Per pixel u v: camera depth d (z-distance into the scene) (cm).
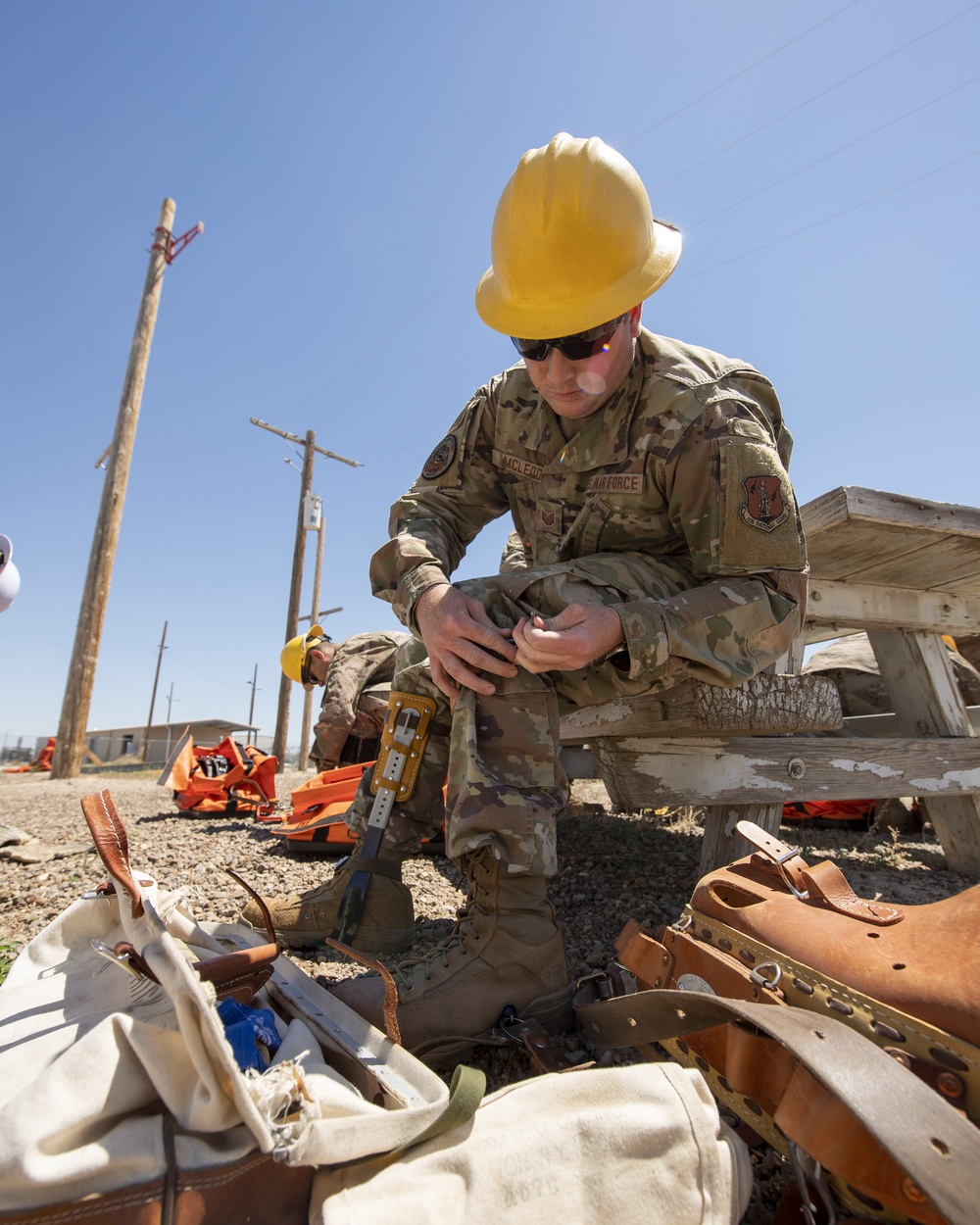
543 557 188
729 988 95
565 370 156
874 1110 62
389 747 171
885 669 294
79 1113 65
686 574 166
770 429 164
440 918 206
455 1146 76
